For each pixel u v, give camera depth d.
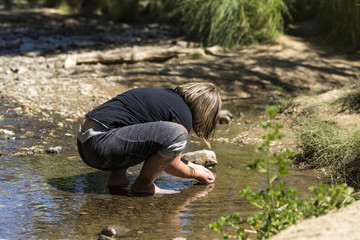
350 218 2.52
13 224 3.16
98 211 3.45
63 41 13.38
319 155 4.79
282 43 11.41
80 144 3.80
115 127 3.72
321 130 5.02
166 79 9.05
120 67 10.04
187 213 3.45
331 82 9.05
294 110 6.69
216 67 9.82
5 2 20.12
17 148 4.99
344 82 8.92
